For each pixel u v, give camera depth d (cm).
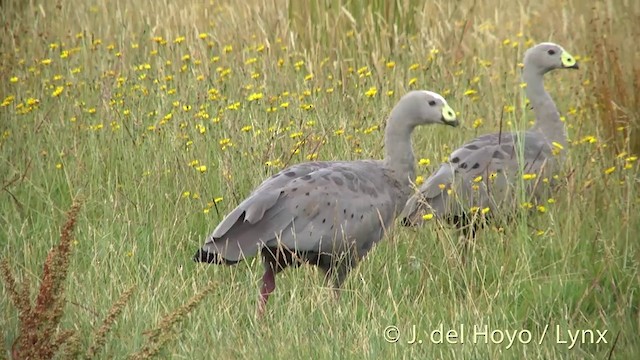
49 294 855
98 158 1255
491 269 1059
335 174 1023
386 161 1069
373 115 1319
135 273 1047
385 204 1045
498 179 1139
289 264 1023
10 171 1257
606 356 924
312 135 1228
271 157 1184
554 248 1083
